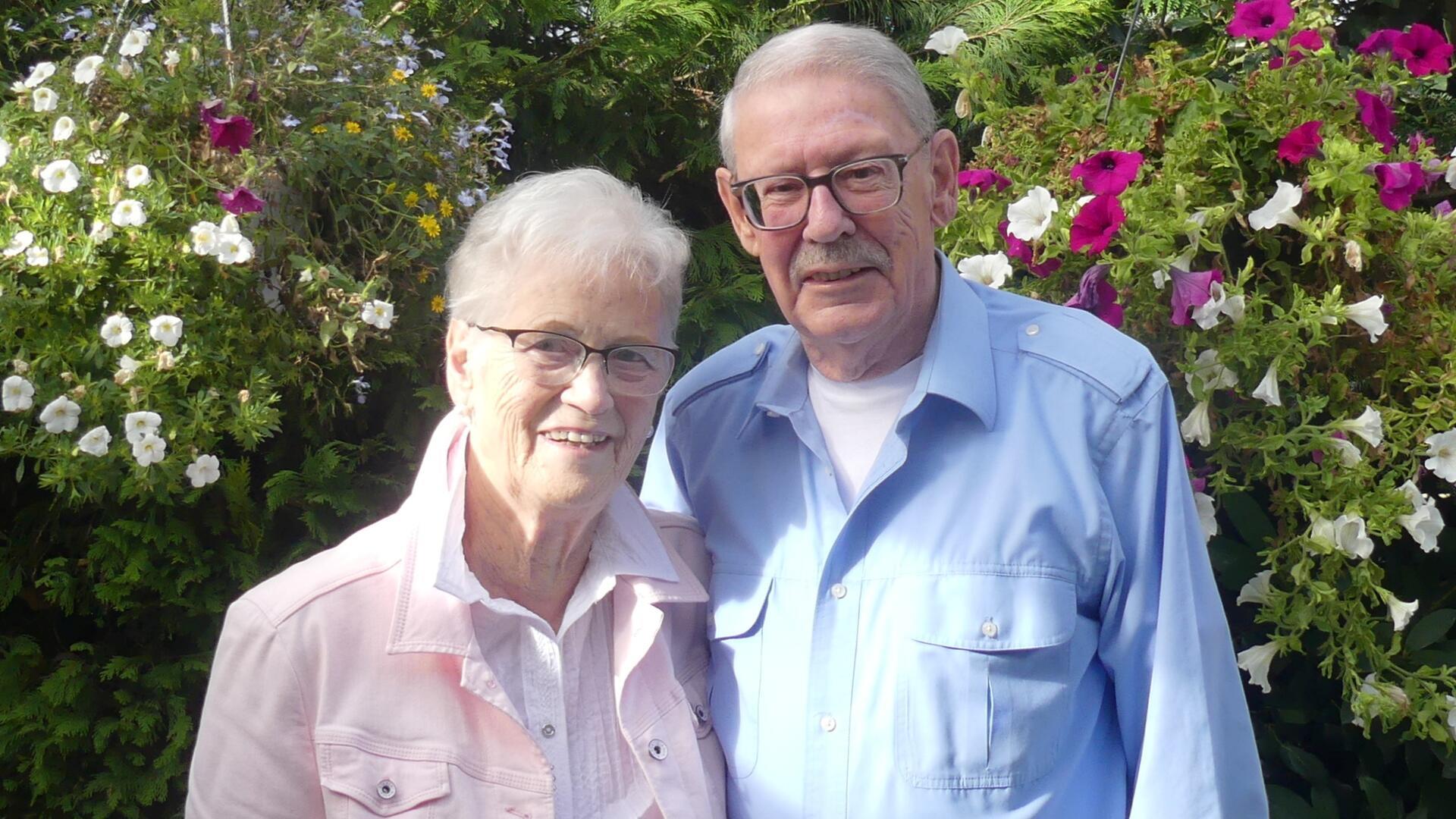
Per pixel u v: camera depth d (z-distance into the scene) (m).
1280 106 2.01
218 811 1.24
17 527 2.23
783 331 1.68
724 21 3.65
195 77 2.37
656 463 1.72
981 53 3.71
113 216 2.11
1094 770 1.44
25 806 2.20
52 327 2.14
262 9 2.51
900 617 1.39
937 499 1.43
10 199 2.18
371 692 1.26
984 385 1.45
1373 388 2.04
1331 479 1.91
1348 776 2.18
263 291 2.33
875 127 1.39
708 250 3.51
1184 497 1.40
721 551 1.56
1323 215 1.97
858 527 1.46
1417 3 3.00
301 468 2.45
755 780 1.44
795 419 1.53
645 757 1.36
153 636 2.28
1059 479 1.40
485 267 1.31
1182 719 1.35
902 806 1.36
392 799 1.23
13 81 2.80
